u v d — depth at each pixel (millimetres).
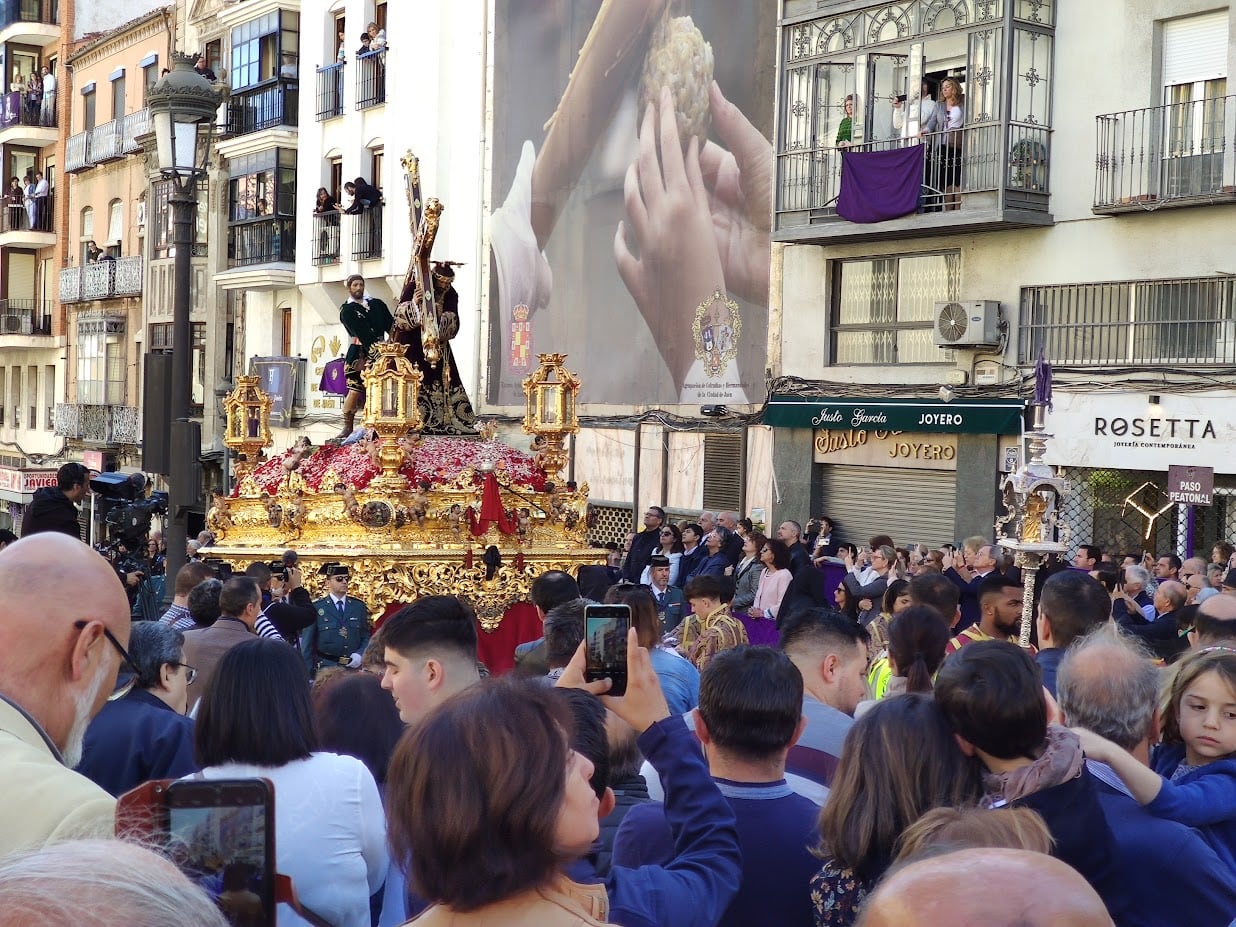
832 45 20750
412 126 28750
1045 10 18688
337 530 10602
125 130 39500
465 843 2562
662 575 14141
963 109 19172
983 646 3781
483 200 27812
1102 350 18125
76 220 43531
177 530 12352
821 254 21500
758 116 22219
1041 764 3621
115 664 3062
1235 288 16812
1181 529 16375
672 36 23531
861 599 12586
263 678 3902
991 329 18984
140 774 4773
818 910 3604
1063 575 5914
